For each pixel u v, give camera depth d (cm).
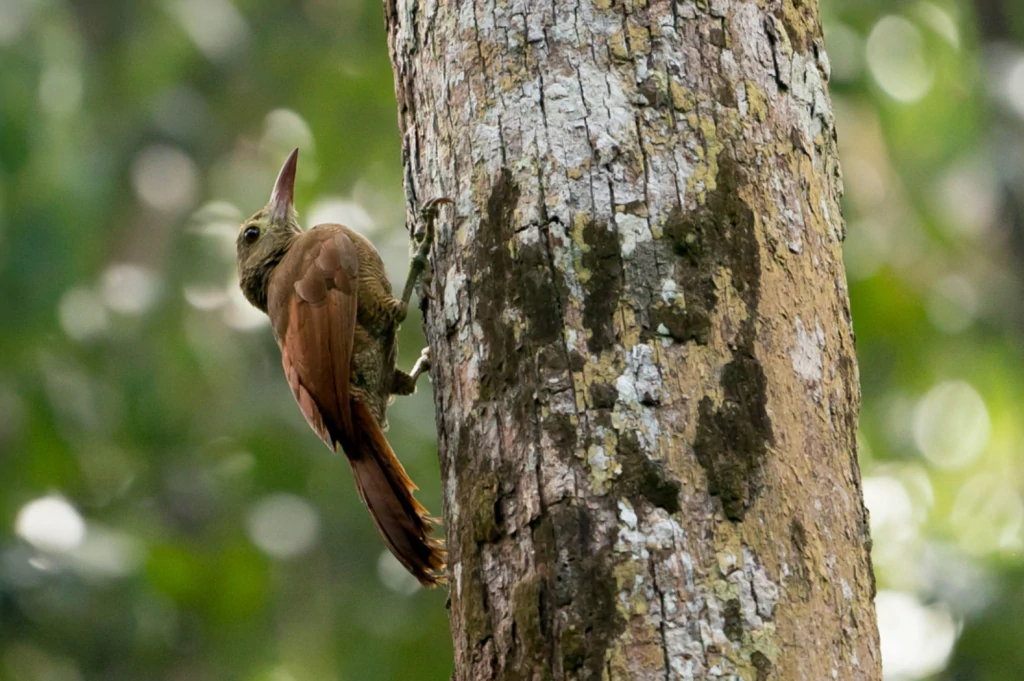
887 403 1480
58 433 1388
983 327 1462
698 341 515
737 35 558
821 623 500
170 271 1630
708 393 510
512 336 530
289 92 1666
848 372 552
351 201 1588
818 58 584
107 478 1470
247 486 1505
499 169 551
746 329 520
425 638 1339
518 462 517
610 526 495
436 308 576
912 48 1421
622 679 479
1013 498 1489
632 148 537
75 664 1248
